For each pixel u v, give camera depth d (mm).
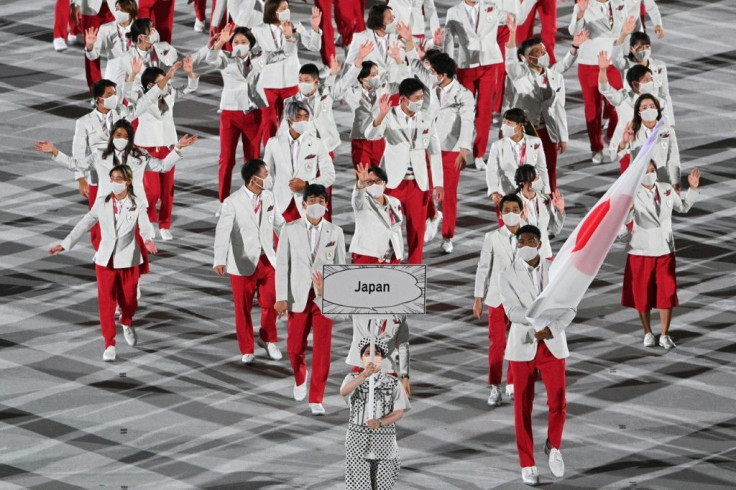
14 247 46625
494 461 35125
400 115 42156
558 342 33844
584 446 35781
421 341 41281
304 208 36906
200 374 39344
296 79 49125
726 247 46906
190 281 44688
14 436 36000
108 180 40344
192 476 34188
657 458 35219
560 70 47469
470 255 46281
